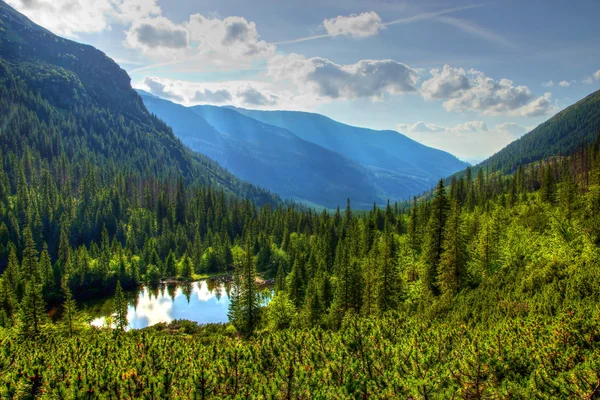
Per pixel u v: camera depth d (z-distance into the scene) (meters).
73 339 39.25
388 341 26.77
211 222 160.75
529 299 30.08
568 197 63.59
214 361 27.27
